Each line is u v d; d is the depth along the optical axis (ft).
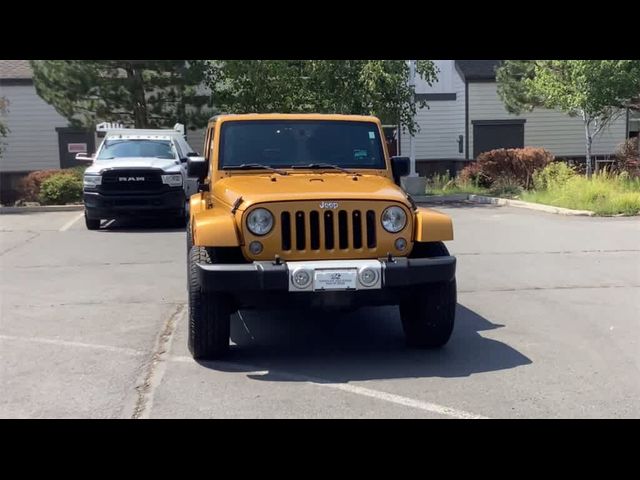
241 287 18.79
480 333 23.88
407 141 95.50
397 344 22.74
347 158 24.21
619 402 17.47
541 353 21.56
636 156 76.95
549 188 68.03
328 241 19.63
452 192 79.05
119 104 72.95
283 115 24.64
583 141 95.55
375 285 19.12
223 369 20.12
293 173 23.40
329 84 73.15
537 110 94.02
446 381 19.02
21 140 92.63
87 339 23.32
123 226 55.21
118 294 30.22
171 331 24.27
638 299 28.58
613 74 64.23
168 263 37.81
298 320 25.95
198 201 23.71
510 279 32.73
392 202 19.89
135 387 18.65
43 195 70.64
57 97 72.69
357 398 17.76
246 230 19.43
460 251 40.60
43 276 34.37
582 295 29.37
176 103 75.36
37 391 18.38
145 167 51.49
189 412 16.92
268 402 17.52
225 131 24.18
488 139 93.86
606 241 43.34
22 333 24.09
